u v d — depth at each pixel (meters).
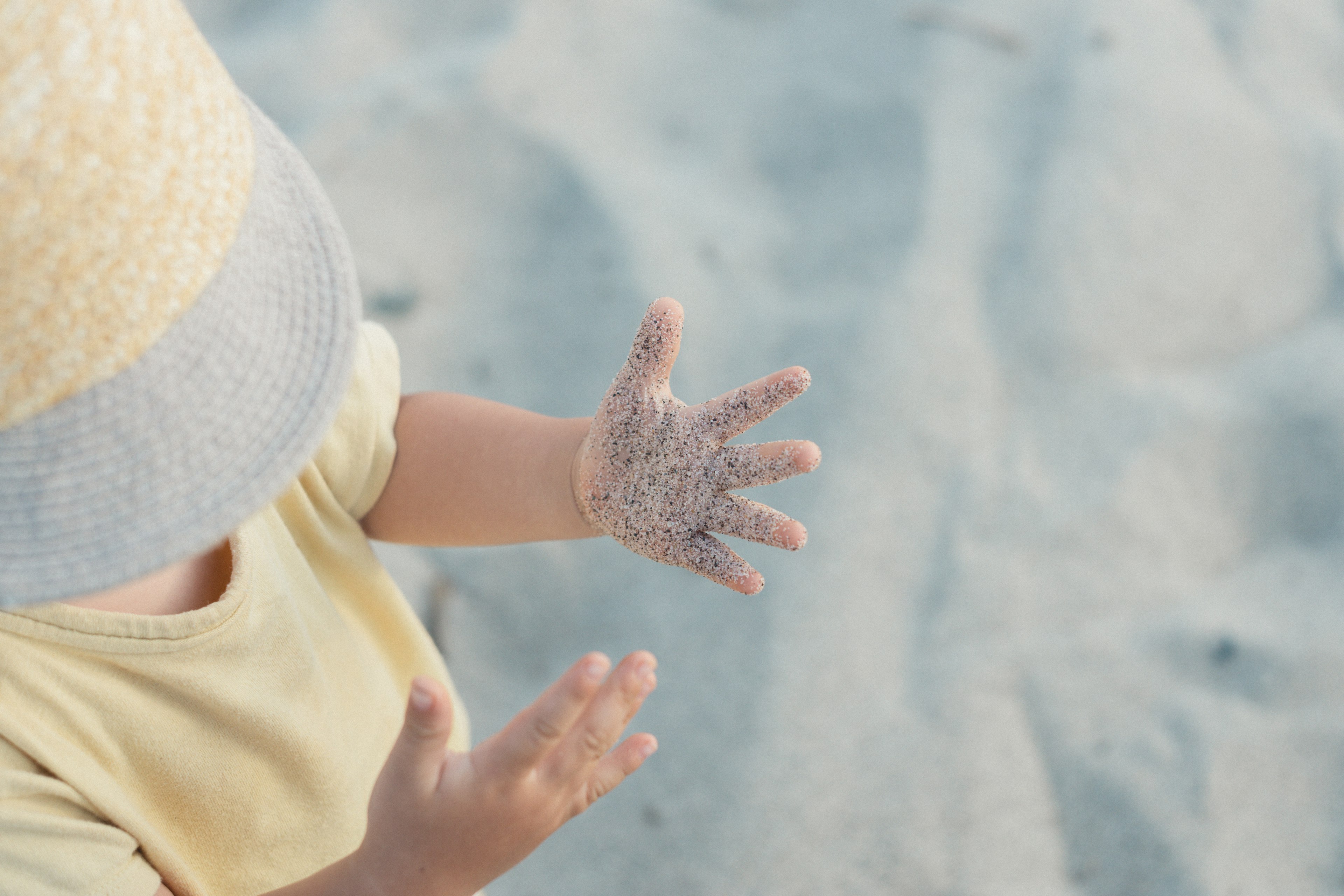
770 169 1.81
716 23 2.03
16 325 0.60
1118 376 1.48
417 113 1.83
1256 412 1.42
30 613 0.70
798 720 1.21
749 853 1.14
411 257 1.69
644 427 0.79
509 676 1.29
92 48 0.60
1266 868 1.11
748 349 1.53
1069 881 1.12
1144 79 1.79
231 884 0.77
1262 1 1.93
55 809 0.70
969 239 1.62
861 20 1.98
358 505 0.87
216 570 0.77
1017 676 1.23
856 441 1.42
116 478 0.63
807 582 1.31
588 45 1.96
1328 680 1.20
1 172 0.59
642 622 1.31
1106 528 1.33
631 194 1.73
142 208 0.62
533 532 0.84
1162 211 1.63
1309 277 1.58
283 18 2.08
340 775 0.80
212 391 0.64
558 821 0.72
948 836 1.14
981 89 1.83
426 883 0.71
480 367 1.57
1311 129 1.74
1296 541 1.34
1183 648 1.24
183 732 0.74
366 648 0.86
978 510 1.36
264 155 0.68
